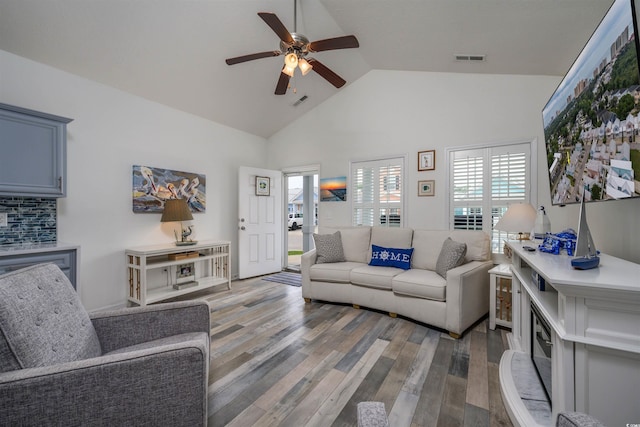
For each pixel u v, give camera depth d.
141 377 0.94
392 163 3.99
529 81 3.08
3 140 2.17
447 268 2.65
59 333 1.11
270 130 5.09
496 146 3.25
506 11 2.01
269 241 4.89
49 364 0.99
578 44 2.14
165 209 3.42
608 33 1.25
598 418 1.06
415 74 3.81
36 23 2.28
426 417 1.49
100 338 1.42
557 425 0.69
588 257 1.27
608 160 1.30
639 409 1.01
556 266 1.30
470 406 1.57
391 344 2.30
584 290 1.03
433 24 2.49
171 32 2.70
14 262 2.11
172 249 3.28
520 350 1.97
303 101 4.53
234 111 4.24
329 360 2.06
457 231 3.09
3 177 2.17
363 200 4.27
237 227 4.67
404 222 3.88
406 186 3.87
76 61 2.69
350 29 3.06
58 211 2.74
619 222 1.58
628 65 1.11
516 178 3.14
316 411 1.54
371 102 4.17
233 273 4.61
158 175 3.55
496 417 1.48
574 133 1.63
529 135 3.07
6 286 0.99
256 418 1.48
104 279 3.06
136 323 1.47
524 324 1.93
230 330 2.58
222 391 1.71
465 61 3.04
